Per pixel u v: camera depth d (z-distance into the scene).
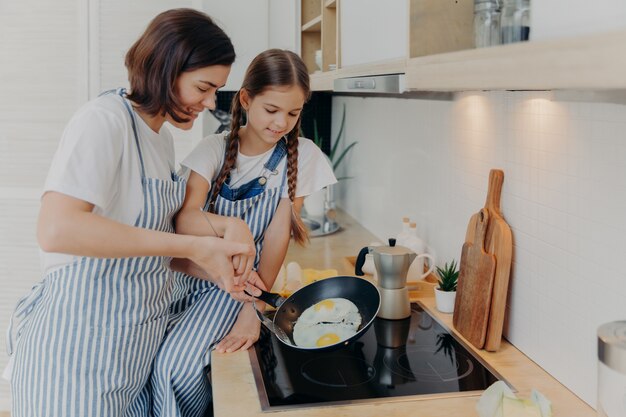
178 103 1.35
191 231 1.56
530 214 1.42
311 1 3.01
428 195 2.12
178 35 1.28
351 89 1.77
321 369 1.43
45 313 1.38
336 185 3.56
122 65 2.83
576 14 0.72
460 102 1.81
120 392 1.43
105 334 1.39
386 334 1.63
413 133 2.25
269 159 1.74
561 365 1.32
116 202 1.37
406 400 1.27
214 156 1.70
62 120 2.87
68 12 2.79
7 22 2.81
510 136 1.50
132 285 1.42
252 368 1.44
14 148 2.89
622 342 0.89
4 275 2.97
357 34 1.81
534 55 0.66
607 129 1.13
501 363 1.43
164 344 1.57
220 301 1.65
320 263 2.36
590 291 1.20
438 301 1.79
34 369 1.37
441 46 1.16
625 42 0.52
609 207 1.13
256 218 1.75
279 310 1.56
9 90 2.85
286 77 1.53
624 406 0.89
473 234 1.60
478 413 1.12
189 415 1.59
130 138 1.35
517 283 1.49
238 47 3.04
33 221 2.94
